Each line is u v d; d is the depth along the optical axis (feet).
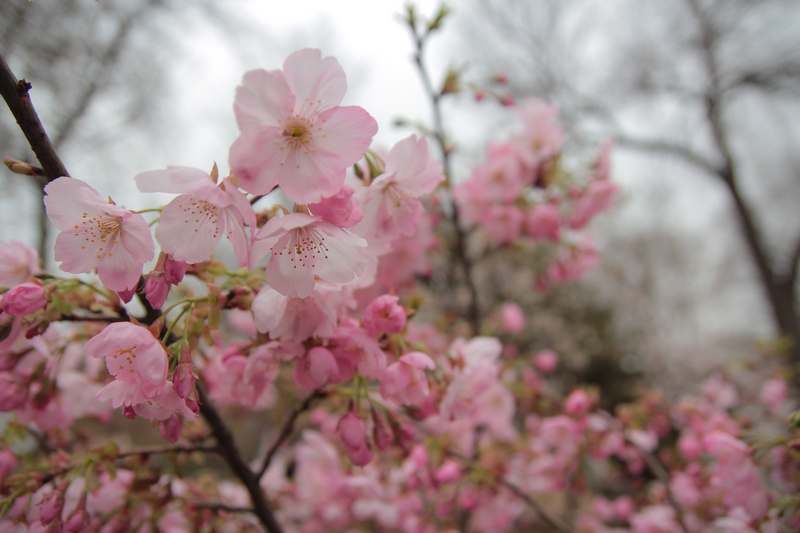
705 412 1.37
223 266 0.59
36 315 0.53
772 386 1.43
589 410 1.15
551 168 1.19
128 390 0.48
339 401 0.74
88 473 0.60
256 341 0.61
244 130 0.47
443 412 0.67
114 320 0.58
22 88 0.49
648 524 1.15
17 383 0.63
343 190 0.49
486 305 3.60
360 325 0.61
